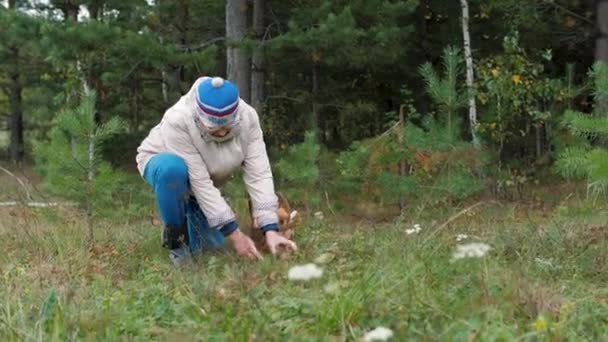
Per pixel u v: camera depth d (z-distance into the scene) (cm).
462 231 603
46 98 2211
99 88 1384
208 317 318
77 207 688
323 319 311
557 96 1182
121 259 504
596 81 565
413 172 809
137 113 1576
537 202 960
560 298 349
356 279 364
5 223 673
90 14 1363
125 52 1031
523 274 366
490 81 1159
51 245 556
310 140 855
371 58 1133
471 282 357
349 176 841
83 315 319
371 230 648
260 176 490
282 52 1178
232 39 1091
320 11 1098
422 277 383
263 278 394
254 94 1345
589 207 605
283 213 532
